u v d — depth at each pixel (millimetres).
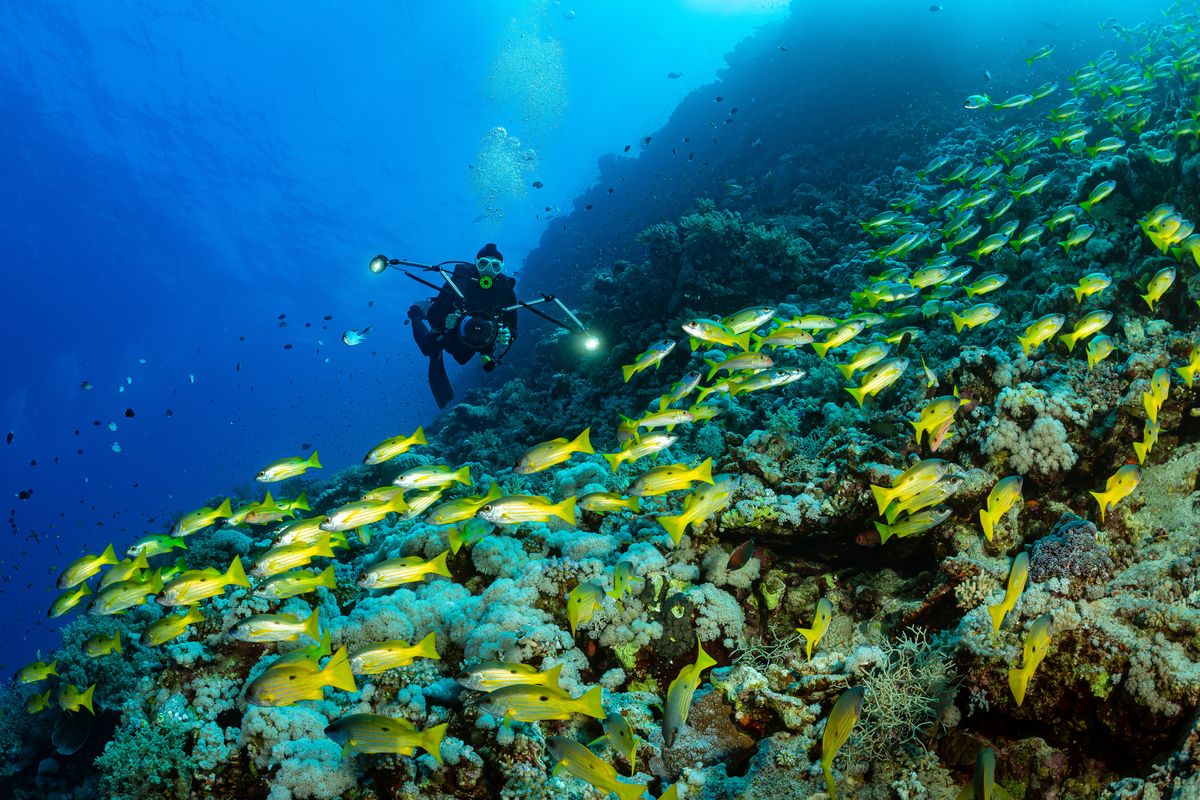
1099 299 7305
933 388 6602
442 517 4914
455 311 7859
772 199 19562
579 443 4801
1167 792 3340
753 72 29859
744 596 5723
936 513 4914
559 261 29891
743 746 4812
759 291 12820
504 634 5160
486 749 4633
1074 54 21797
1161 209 6441
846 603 5773
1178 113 9008
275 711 5152
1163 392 4777
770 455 6430
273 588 4891
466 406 16719
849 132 20672
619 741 3758
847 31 26219
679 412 5520
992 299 8977
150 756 5195
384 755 4633
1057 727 4145
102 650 5906
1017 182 10477
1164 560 4641
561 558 6023
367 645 3891
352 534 8367
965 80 22219
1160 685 3723
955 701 4492
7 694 8695
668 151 31172
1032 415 5789
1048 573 4566
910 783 4184
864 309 8602
